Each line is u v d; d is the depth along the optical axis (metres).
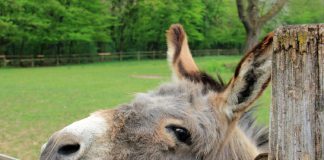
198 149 1.50
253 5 11.85
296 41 1.24
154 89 1.68
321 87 1.22
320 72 1.21
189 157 1.50
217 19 30.56
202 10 27.80
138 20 26.61
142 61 23.03
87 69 16.66
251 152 1.61
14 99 7.79
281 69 1.27
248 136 1.71
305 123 1.24
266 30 18.67
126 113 1.50
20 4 20.17
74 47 25.55
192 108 1.54
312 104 1.23
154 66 18.17
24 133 5.13
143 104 1.53
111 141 1.44
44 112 6.41
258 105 1.79
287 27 1.25
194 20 27.53
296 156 1.25
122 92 8.64
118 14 26.20
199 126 1.50
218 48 33.25
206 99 1.56
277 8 11.85
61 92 8.76
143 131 1.47
